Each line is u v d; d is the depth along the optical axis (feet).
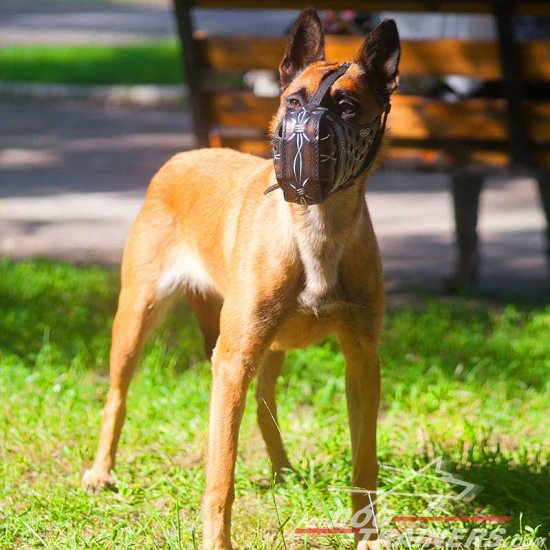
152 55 139.23
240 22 168.35
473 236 48.83
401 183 78.07
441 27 47.39
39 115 106.42
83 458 29.35
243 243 23.72
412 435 31.24
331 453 29.43
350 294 23.41
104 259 53.72
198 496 26.76
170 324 42.65
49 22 192.85
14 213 64.18
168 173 29.91
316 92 21.39
